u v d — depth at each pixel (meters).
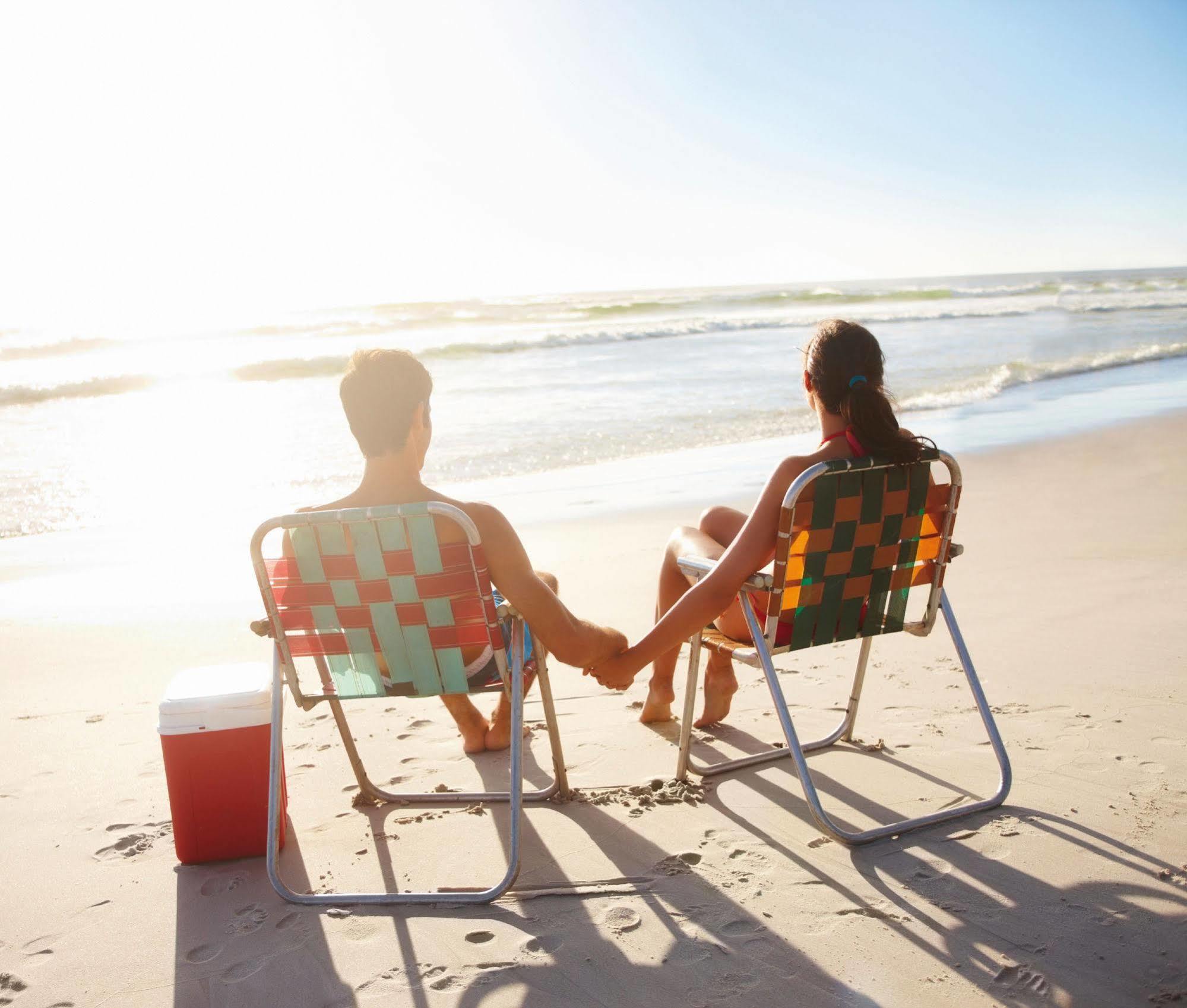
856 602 2.71
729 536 3.28
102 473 9.45
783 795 2.89
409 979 2.08
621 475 8.65
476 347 20.38
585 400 13.73
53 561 6.32
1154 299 36.44
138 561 6.31
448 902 2.37
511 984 2.04
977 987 1.97
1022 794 2.79
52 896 2.46
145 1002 2.03
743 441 10.45
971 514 6.53
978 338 21.83
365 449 2.46
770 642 2.60
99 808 2.94
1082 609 4.45
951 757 3.08
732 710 3.59
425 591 2.36
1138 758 2.98
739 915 2.27
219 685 2.64
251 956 2.18
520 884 2.45
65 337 25.22
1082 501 6.79
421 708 3.75
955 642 2.86
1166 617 4.30
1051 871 2.39
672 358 19.33
